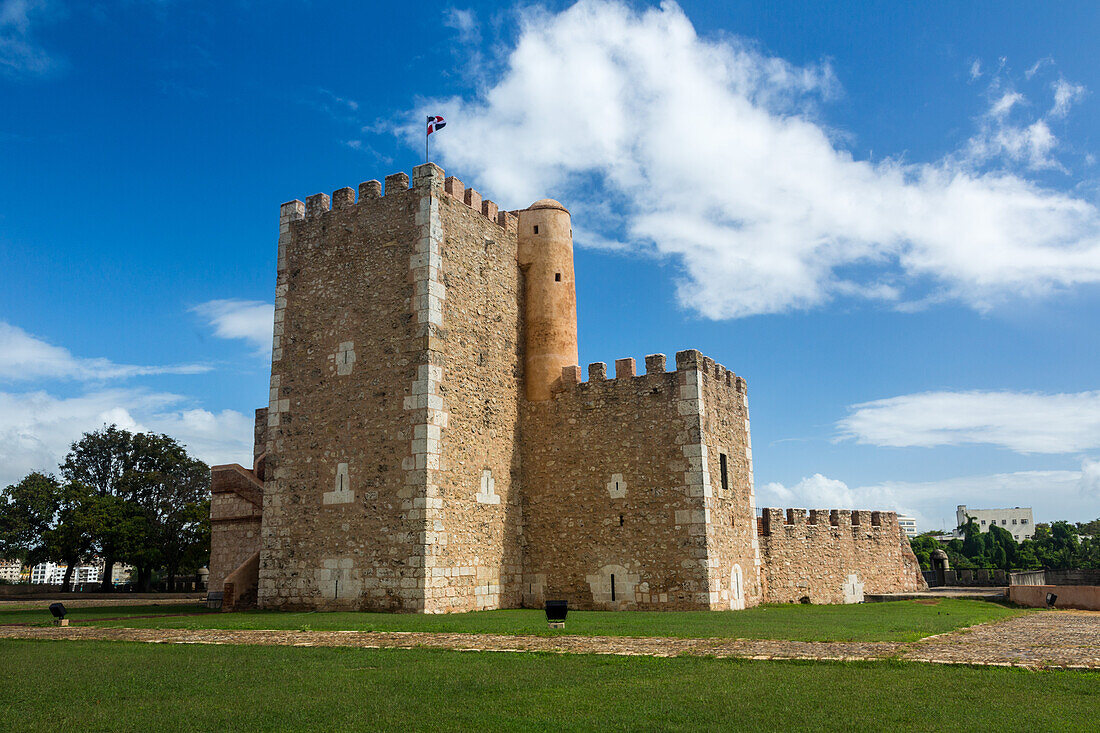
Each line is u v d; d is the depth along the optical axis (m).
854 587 38.75
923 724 9.00
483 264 30.33
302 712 10.24
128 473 66.12
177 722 9.88
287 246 30.97
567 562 29.55
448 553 26.23
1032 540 96.62
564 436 30.58
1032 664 12.45
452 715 9.94
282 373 29.77
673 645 15.35
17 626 22.33
